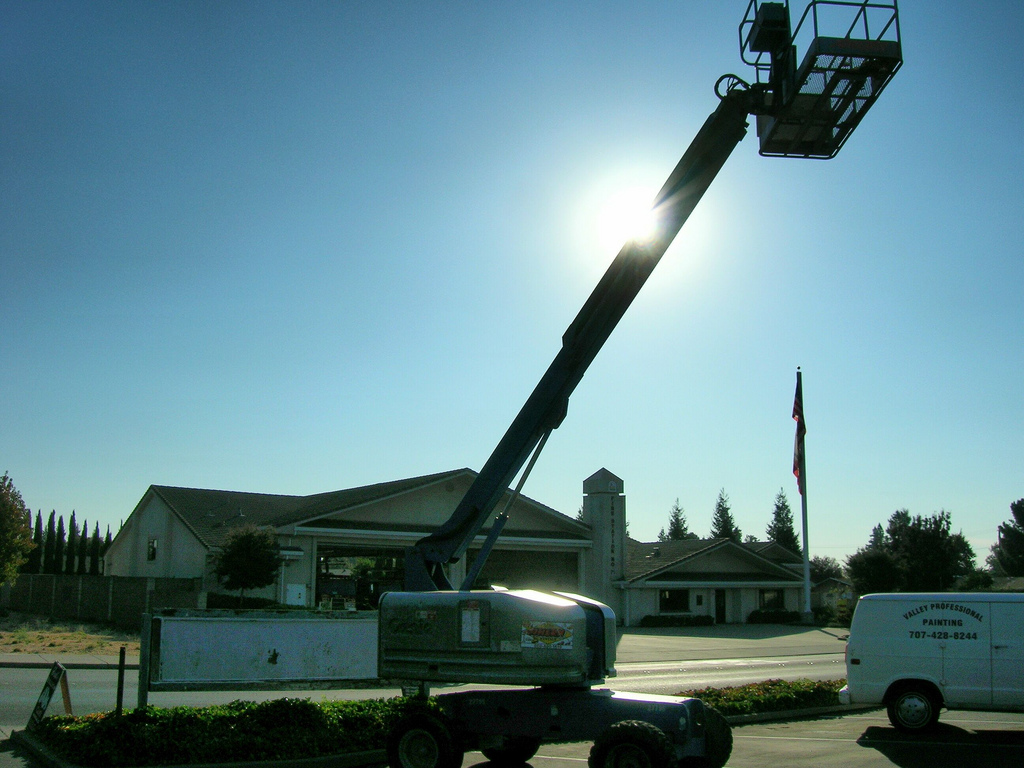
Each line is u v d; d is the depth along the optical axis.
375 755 10.80
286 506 43.44
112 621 33.72
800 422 40.41
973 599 13.68
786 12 9.61
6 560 38.81
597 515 43.75
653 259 10.33
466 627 9.58
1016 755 11.61
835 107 9.57
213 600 31.38
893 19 9.23
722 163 10.19
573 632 9.27
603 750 8.61
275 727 10.76
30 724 11.52
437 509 37.81
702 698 15.47
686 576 46.50
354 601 36.84
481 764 10.88
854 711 16.67
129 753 9.76
